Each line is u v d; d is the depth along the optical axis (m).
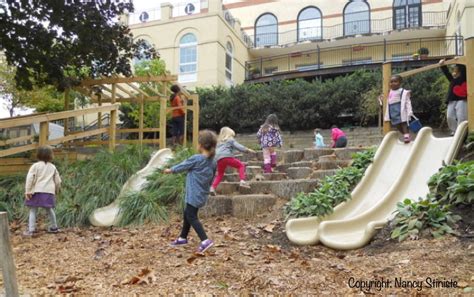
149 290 3.06
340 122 16.05
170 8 20.84
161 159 7.61
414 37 21.73
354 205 5.16
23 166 7.52
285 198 5.87
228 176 6.77
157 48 20.70
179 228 5.15
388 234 4.04
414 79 14.34
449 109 6.36
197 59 20.06
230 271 3.41
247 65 23.38
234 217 5.55
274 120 7.10
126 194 5.96
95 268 3.70
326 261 3.67
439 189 4.45
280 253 4.02
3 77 17.69
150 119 13.97
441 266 3.10
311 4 24.52
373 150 6.21
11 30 8.33
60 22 8.43
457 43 17.36
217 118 16.50
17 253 4.30
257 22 25.44
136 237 4.83
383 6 23.30
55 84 9.09
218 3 20.12
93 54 8.99
